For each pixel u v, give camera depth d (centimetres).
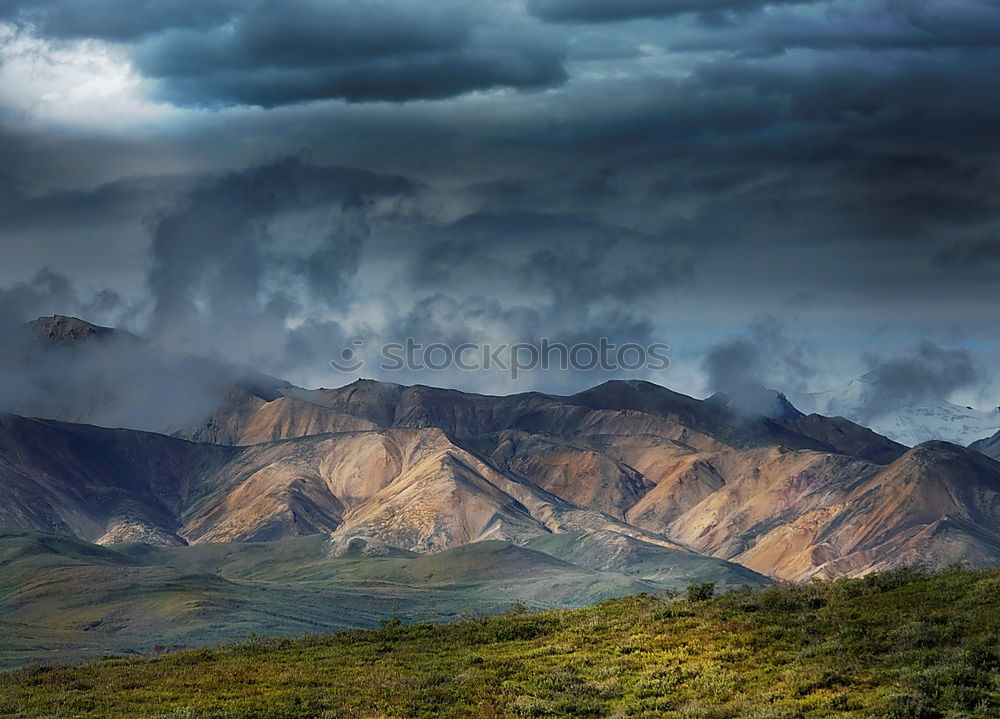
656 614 6925
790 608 6706
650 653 6397
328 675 6531
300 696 6109
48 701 6169
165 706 6031
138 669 6894
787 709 5456
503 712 5806
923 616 6116
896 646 5878
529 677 6275
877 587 6744
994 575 6581
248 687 6334
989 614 5962
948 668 5512
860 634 6100
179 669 6812
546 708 5788
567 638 6869
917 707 5269
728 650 6219
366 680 6369
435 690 6109
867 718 5272
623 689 5994
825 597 6744
